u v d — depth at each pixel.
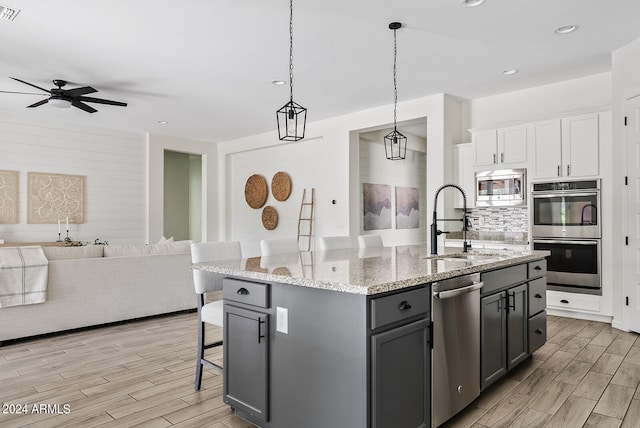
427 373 2.06
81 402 2.62
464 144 5.54
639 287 3.98
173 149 8.26
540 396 2.65
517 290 2.96
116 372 3.14
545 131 4.83
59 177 6.87
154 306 4.78
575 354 3.47
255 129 7.66
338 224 6.66
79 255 4.35
